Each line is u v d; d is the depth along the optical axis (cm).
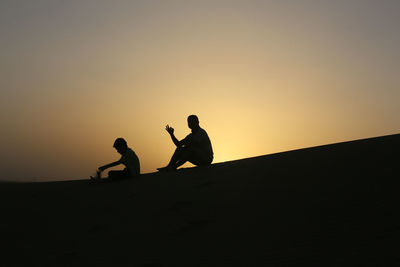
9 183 1168
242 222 489
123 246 493
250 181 646
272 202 531
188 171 855
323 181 569
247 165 784
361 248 375
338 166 626
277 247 411
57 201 764
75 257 485
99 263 458
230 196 591
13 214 700
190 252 441
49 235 574
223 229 481
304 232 429
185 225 518
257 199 554
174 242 475
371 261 351
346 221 432
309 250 392
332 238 404
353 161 637
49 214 678
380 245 373
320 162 674
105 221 597
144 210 611
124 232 538
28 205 757
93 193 793
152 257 447
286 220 467
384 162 595
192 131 945
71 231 578
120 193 749
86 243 523
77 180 1166
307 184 571
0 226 634
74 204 721
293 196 536
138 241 499
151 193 700
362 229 409
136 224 559
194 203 594
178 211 575
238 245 432
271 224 466
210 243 452
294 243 411
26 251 525
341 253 374
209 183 684
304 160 716
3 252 529
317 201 501
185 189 679
